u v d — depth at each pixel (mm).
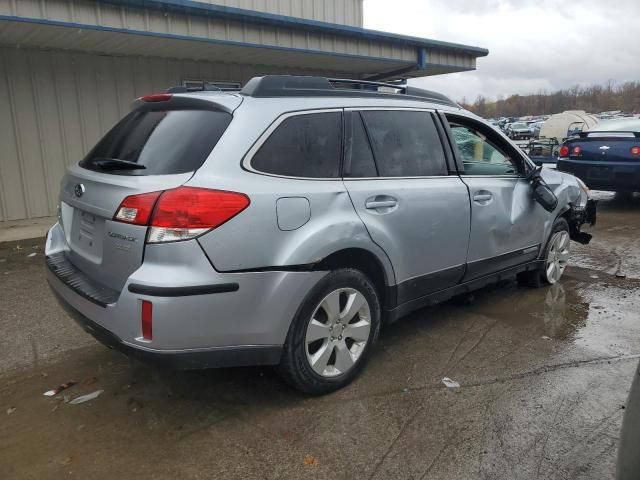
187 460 2682
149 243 2605
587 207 6043
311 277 2998
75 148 8523
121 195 2754
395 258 3510
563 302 5035
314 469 2619
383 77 11758
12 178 8016
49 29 6746
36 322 4430
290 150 3055
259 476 2570
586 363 3748
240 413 3094
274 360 2973
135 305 2605
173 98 3193
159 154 2889
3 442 2822
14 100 7879
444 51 10992
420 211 3652
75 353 3877
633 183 9375
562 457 2711
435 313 4738
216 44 7922
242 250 2721
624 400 3244
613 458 2701
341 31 9039
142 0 6918
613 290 5410
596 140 9719
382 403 3199
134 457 2703
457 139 4289
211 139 2832
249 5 10242
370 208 3334
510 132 32969
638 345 4062
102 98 8664
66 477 2555
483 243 4273
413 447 2789
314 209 3035
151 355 2623
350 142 3375
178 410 3131
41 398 3264
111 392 3336
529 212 4812
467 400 3240
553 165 12375
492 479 2553
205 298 2631
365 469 2623
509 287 5508
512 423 2998
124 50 8375
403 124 3768
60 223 3652
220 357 2779
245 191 2756
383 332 4293
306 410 3123
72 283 3062
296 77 3307
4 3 6059
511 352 3920
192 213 2588
